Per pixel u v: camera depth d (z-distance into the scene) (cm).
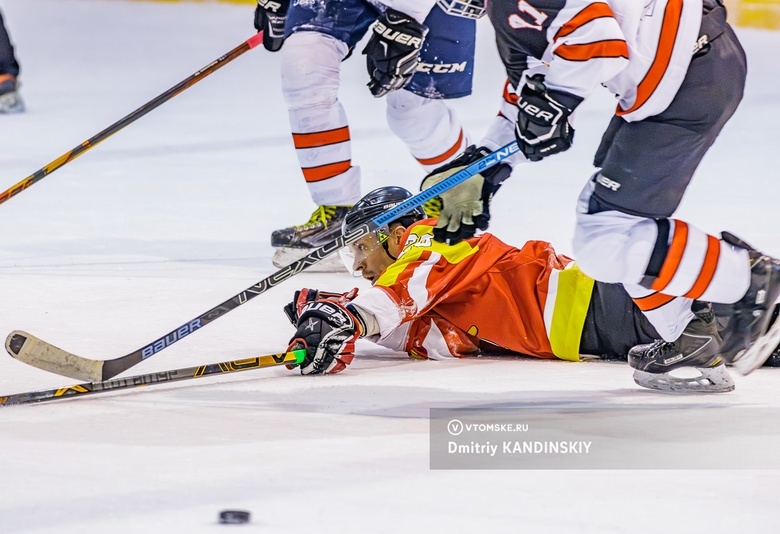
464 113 3612
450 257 1241
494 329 1266
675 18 1004
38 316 1452
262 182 2673
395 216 1149
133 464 866
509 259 1280
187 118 3725
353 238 1160
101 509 769
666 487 820
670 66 1006
